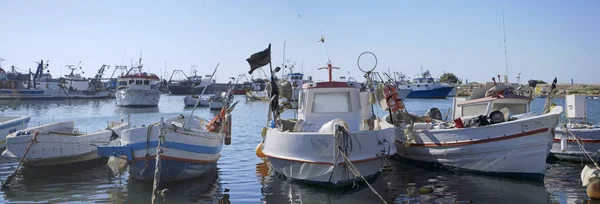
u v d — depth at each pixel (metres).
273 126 12.97
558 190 10.97
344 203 10.13
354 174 10.38
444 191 11.05
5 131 16.03
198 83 104.81
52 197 10.40
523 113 14.29
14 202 9.98
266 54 13.58
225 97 14.12
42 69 75.81
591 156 13.92
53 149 13.17
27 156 12.77
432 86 79.44
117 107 54.69
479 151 12.20
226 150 17.89
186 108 54.69
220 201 10.30
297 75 64.06
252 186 11.68
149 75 59.59
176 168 11.49
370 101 14.27
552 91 14.91
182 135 11.46
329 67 14.53
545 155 11.61
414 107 53.38
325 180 10.96
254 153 17.11
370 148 11.15
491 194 10.70
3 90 62.97
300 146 11.14
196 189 11.30
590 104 51.94
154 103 56.91
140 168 11.34
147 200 10.23
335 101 13.47
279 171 12.38
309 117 13.34
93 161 14.45
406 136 13.91
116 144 12.60
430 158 13.52
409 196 10.65
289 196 10.70
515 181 11.89
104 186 11.41
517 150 11.74
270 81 13.80
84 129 27.05
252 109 50.47
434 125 14.21
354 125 13.29
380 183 11.94
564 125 14.36
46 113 42.56
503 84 15.45
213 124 13.99
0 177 12.32
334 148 10.55
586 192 10.69
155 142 11.22
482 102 14.61
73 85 77.75
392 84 15.37
